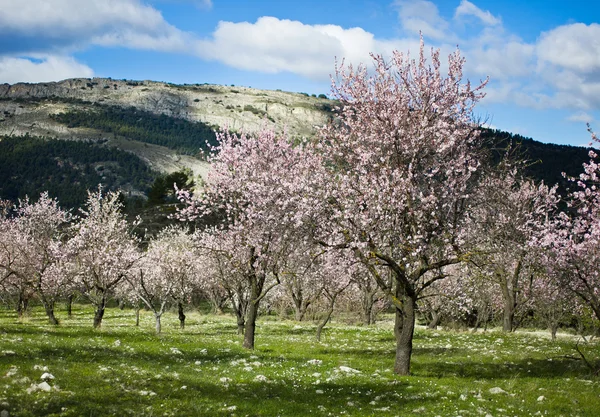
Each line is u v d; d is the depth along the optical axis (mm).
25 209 62219
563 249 21312
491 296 46438
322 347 29844
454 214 21516
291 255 28547
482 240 24453
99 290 37125
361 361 23812
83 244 40500
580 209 21484
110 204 46812
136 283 44438
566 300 33344
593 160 20266
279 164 27109
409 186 19984
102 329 32438
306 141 28688
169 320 54344
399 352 20719
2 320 44094
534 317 50562
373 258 20875
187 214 28172
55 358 17062
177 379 15914
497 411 13781
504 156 26000
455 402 14961
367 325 53094
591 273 21141
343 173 22172
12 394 11672
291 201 22484
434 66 23641
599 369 20578
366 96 23672
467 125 23344
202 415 12133
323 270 35562
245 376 17766
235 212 27828
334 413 13289
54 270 47781
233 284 37156
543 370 21766
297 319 58344
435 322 48000
